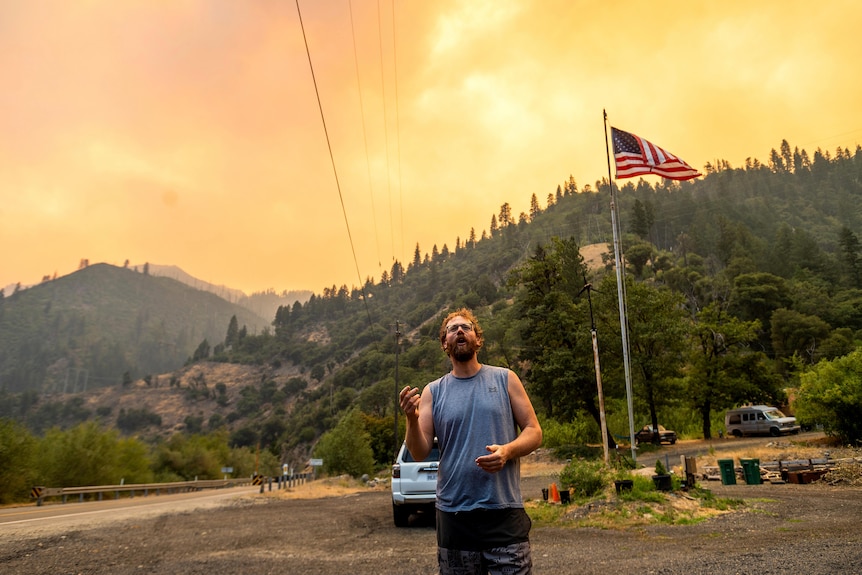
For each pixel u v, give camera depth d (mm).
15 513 15734
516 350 78000
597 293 42312
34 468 25766
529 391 54125
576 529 9781
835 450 21172
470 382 2545
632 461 20188
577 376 38281
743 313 105062
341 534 9656
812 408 23078
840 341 74750
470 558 2248
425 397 2600
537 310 42625
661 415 46531
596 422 39938
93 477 31109
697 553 6660
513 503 2295
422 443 2391
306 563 6812
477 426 2379
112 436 35062
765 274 104688
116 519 12531
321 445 41562
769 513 10109
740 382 40250
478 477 2283
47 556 7266
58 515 14156
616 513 10688
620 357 38750
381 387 126062
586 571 5828
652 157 19844
